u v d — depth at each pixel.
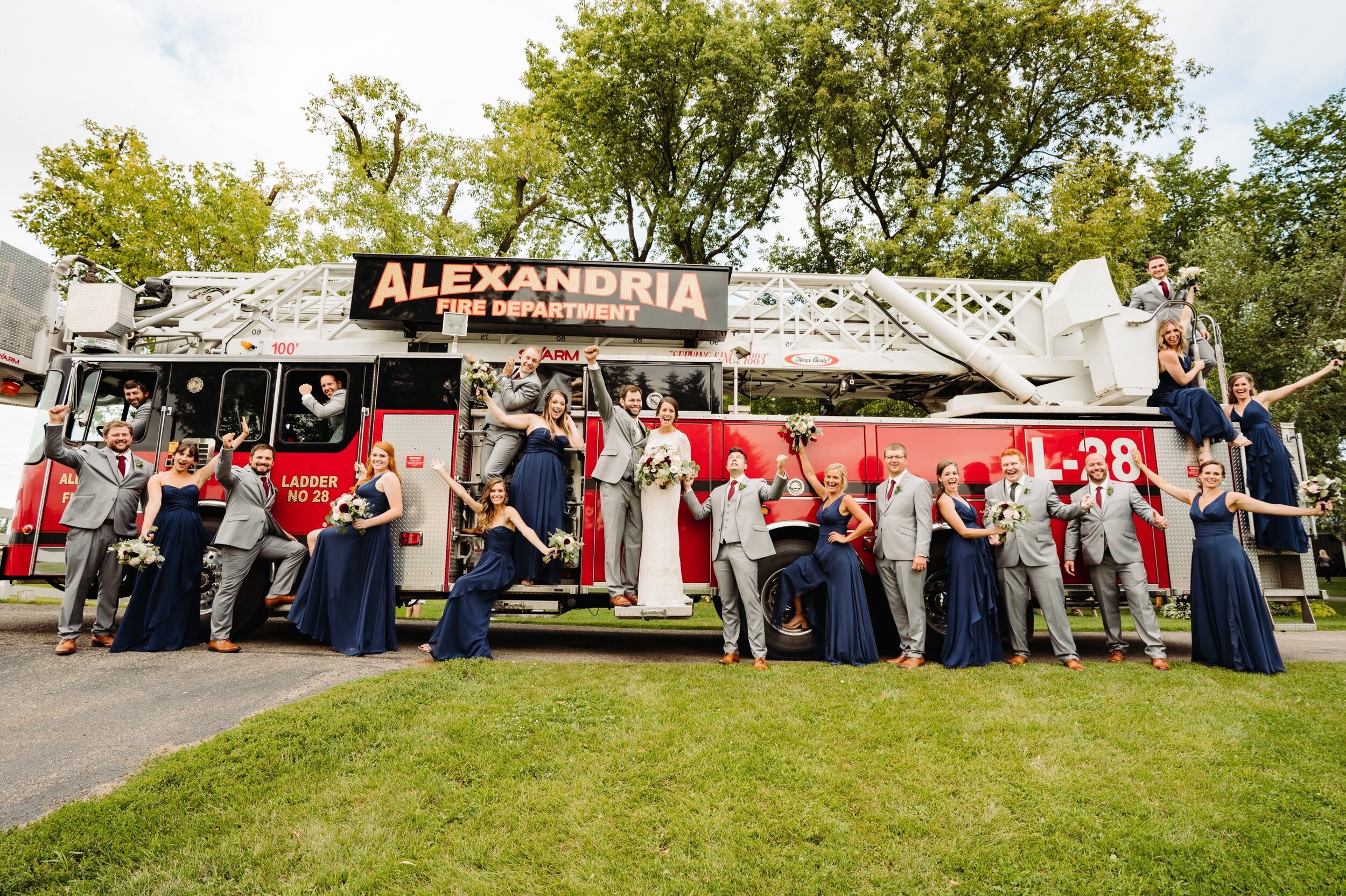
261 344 8.67
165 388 7.38
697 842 3.25
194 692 5.04
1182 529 7.20
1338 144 22.73
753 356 8.90
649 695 5.02
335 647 6.27
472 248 18.06
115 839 3.12
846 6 17.88
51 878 2.89
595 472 6.59
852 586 6.30
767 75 17.83
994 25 17.45
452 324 7.32
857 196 20.50
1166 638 9.20
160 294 8.79
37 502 7.07
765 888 2.95
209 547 7.02
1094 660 7.16
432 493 6.90
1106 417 7.51
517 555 6.52
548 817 3.42
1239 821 3.49
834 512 6.41
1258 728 4.61
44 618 8.73
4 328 7.93
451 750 4.05
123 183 18.08
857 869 3.10
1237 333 17.16
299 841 3.19
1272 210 22.94
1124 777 3.92
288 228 19.03
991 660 6.28
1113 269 14.95
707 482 7.11
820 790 3.71
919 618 6.31
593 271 8.35
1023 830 3.40
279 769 3.77
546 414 6.94
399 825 3.33
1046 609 6.45
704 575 6.94
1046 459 7.25
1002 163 20.31
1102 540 6.58
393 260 8.30
